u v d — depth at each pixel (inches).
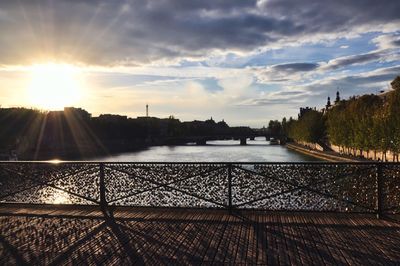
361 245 248.2
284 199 342.6
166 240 264.1
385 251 236.1
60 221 321.1
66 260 229.8
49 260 230.4
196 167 355.3
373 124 1769.2
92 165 374.9
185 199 358.0
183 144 5068.9
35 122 3171.8
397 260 220.5
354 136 2053.4
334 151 2743.6
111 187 370.0
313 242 255.6
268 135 5561.0
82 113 4303.6
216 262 221.6
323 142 3159.5
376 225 296.7
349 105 2568.9
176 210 352.2
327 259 223.6
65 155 3196.4
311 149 3105.3
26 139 3043.8
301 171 341.1
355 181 333.1
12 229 299.9
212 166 352.2
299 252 236.2
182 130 5674.2
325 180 337.7
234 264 218.2
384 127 1604.3
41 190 385.7
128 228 296.2
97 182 374.3
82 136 3831.2
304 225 298.0
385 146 1600.6
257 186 345.4
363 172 331.6
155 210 353.7
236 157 2768.2
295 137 4345.5
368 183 330.6
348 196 334.0
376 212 324.5
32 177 388.2
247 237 268.5
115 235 278.2
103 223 312.3
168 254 236.2
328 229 286.5
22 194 389.4
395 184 320.5
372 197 330.0
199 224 304.7
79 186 378.3
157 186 362.9
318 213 335.9
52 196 383.2
